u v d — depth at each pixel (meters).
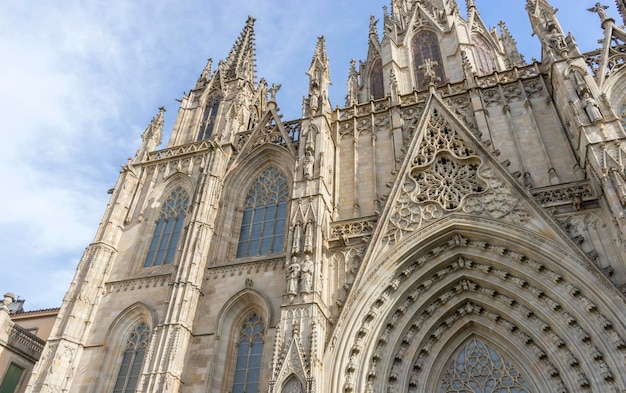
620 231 24.72
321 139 36.56
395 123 37.84
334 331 27.11
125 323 35.50
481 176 31.47
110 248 39.69
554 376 25.86
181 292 32.84
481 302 28.98
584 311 24.88
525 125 33.91
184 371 30.53
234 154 44.00
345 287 29.27
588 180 28.61
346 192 35.72
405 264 29.44
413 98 39.75
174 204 43.03
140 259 39.72
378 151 37.41
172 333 30.75
